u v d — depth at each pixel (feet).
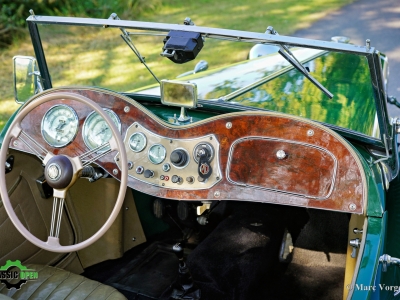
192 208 9.45
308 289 9.27
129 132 7.52
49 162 6.68
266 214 10.18
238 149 7.18
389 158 8.16
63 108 7.70
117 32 9.53
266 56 10.98
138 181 7.60
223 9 27.53
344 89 8.89
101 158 7.62
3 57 21.53
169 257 10.29
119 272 9.87
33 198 8.76
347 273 7.96
